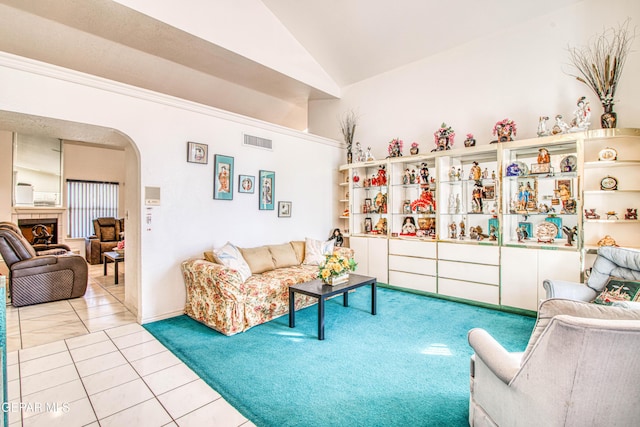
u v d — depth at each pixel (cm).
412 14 423
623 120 343
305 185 547
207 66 472
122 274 609
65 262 440
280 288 369
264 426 183
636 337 102
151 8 349
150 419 190
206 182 404
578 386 110
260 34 465
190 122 387
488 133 439
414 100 518
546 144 370
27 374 242
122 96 330
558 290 276
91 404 204
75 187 778
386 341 300
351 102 604
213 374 241
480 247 408
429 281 459
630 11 339
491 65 437
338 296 462
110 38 390
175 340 304
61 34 372
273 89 570
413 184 498
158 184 358
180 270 379
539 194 398
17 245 420
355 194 567
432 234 475
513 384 133
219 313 323
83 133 343
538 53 398
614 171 349
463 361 260
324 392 217
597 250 311
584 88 367
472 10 404
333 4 436
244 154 450
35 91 276
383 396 212
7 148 642
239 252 389
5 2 321
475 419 171
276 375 239
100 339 307
